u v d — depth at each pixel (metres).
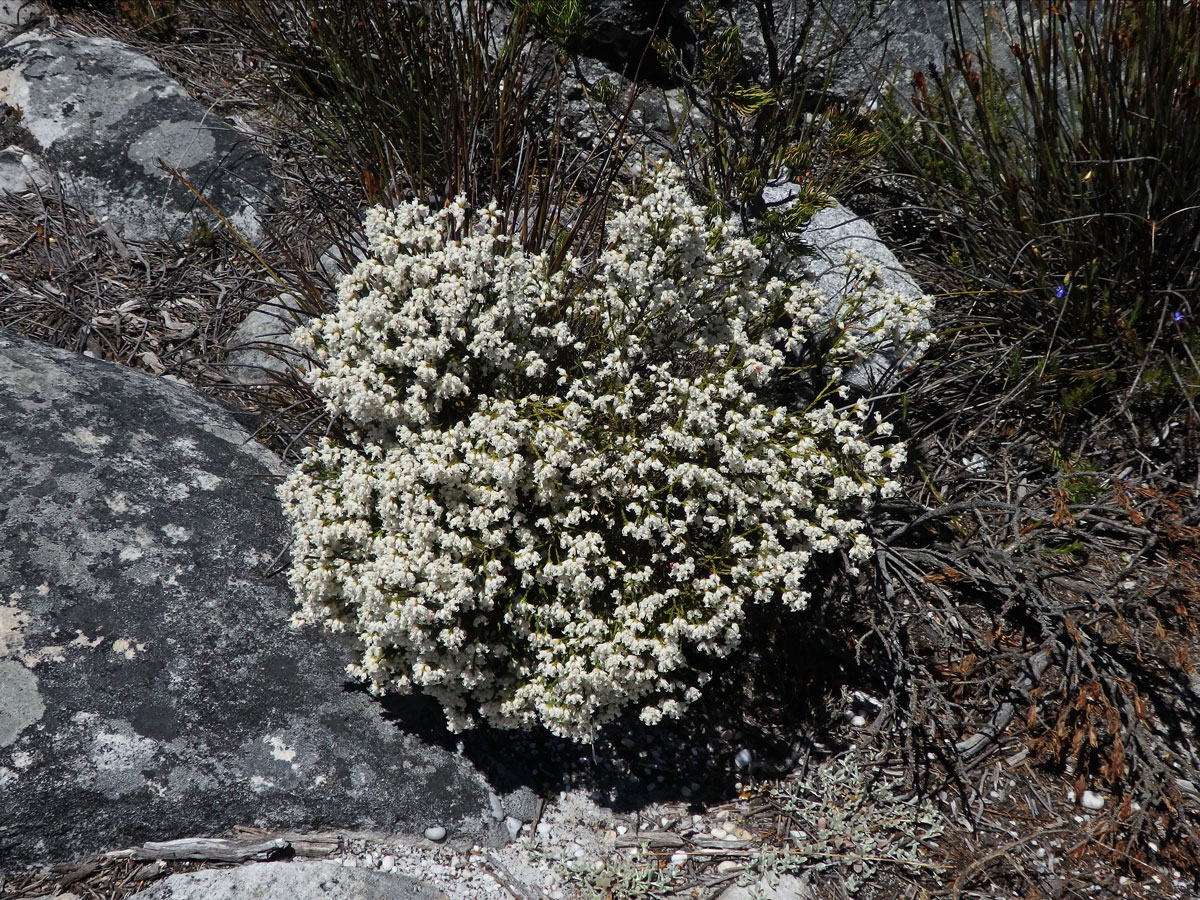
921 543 1.57
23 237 1.75
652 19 1.90
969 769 1.42
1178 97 1.56
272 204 1.87
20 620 1.28
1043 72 1.64
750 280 1.41
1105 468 1.60
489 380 1.36
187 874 1.24
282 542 1.44
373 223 1.32
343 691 1.36
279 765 1.29
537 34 1.79
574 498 1.28
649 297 1.38
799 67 1.77
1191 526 1.48
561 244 1.58
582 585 1.26
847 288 1.65
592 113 1.77
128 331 1.68
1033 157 1.72
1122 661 1.47
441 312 1.28
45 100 1.87
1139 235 1.61
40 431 1.41
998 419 1.66
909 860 1.34
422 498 1.25
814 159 1.79
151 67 1.97
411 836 1.31
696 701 1.47
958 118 1.78
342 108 1.86
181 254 1.80
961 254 1.79
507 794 1.37
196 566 1.37
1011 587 1.47
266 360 1.65
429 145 1.79
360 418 1.30
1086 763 1.41
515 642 1.33
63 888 1.21
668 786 1.41
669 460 1.31
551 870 1.32
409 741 1.36
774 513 1.32
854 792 1.40
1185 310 1.60
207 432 1.51
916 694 1.42
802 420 1.39
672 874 1.32
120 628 1.31
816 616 1.52
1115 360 1.63
